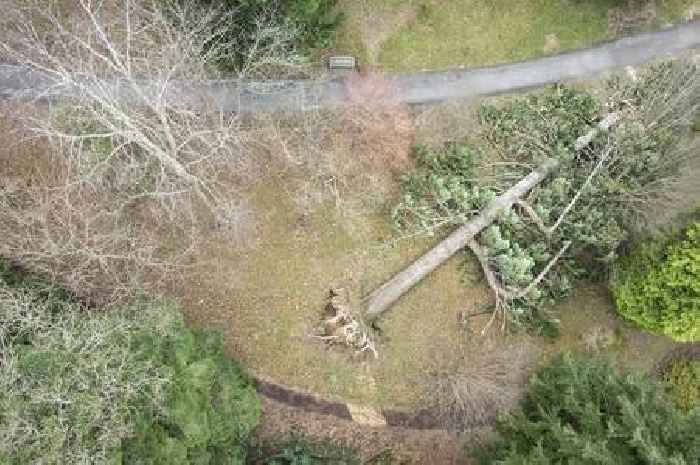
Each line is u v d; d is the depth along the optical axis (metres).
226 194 26.02
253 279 25.84
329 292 26.39
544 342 27.73
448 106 28.30
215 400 20.36
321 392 25.61
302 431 25.17
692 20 29.58
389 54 28.09
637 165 26.91
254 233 26.08
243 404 21.30
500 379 26.88
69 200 22.53
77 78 21.55
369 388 26.14
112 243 23.38
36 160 24.42
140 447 17.19
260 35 21.58
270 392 25.17
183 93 25.00
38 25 24.80
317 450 24.86
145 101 20.81
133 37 23.80
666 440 17.67
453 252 27.11
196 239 25.39
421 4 28.23
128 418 17.17
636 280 25.11
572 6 29.12
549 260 27.58
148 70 21.92
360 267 26.83
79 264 21.28
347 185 27.16
